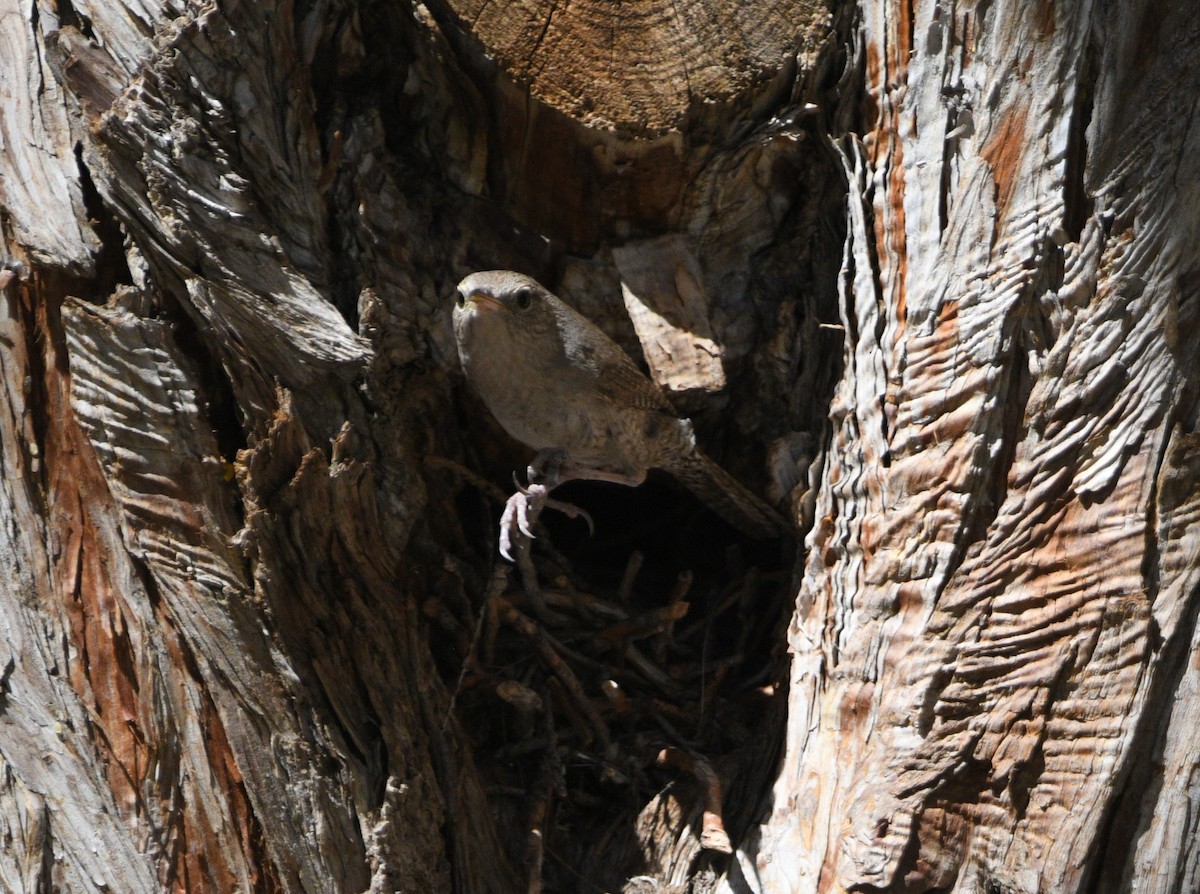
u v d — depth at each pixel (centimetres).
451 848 364
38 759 340
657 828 390
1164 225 349
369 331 376
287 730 345
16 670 346
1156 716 339
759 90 397
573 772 424
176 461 352
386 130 414
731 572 505
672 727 431
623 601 480
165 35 354
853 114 402
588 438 408
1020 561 345
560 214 422
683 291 423
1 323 365
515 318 370
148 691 346
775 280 434
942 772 337
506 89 391
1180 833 333
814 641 379
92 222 370
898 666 351
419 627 393
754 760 402
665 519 548
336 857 341
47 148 375
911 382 363
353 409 370
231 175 357
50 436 362
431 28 389
